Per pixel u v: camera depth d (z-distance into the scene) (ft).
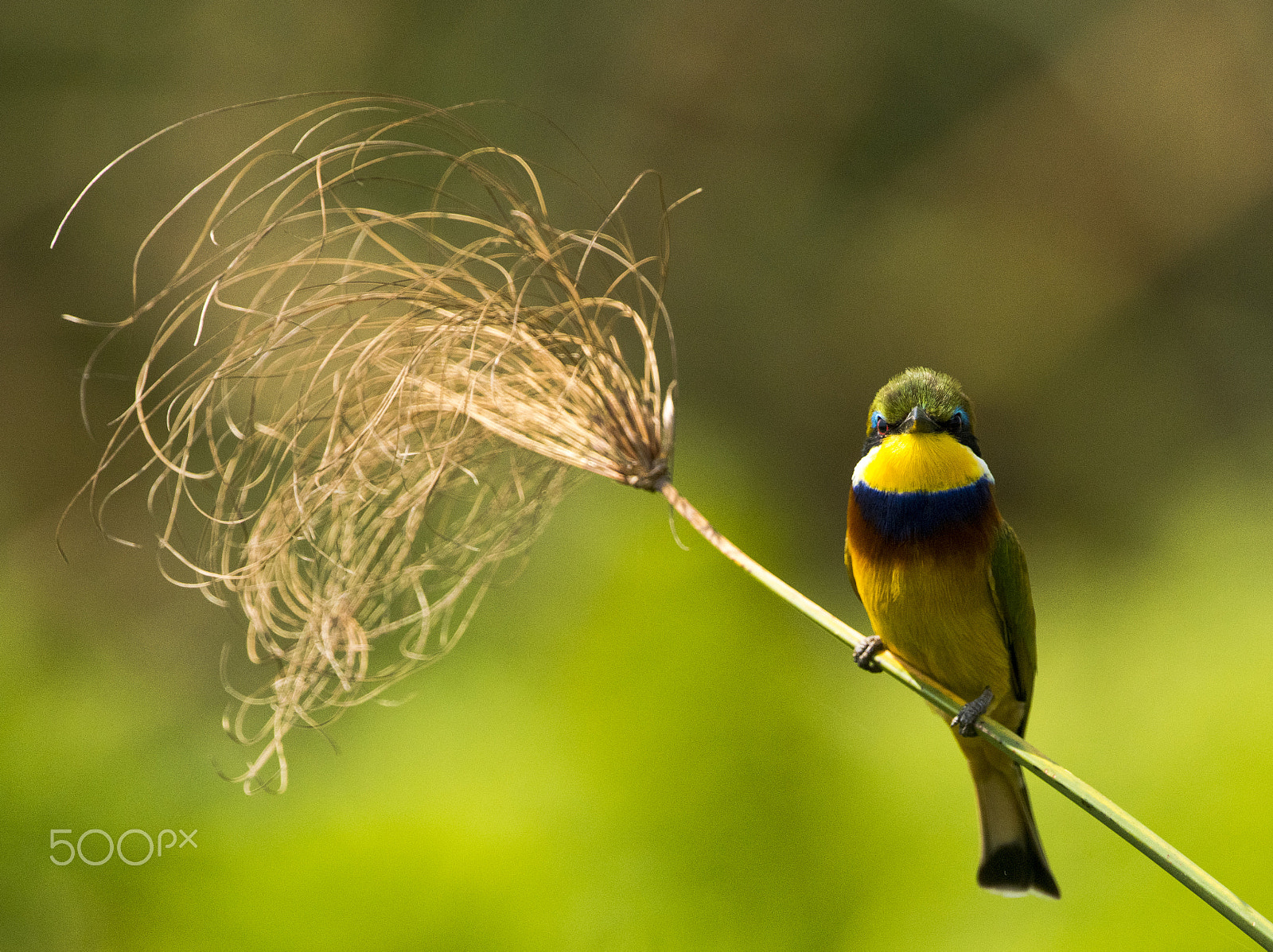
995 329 75.56
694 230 76.43
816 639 41.91
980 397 75.20
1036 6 75.82
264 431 26.11
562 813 32.65
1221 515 47.06
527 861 31.76
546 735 33.63
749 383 74.95
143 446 52.42
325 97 71.97
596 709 33.65
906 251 76.84
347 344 27.12
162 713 39.65
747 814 32.83
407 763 34.63
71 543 50.98
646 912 31.81
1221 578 44.62
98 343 65.98
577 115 76.43
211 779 35.53
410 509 25.82
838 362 76.07
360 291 27.43
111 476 52.24
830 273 76.89
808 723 34.30
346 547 25.85
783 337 75.92
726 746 33.17
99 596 48.29
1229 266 74.38
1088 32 75.61
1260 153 73.87
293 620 27.09
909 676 23.82
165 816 33.83
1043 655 45.52
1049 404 74.54
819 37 77.71
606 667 33.94
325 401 26.78
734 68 77.77
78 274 67.36
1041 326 75.15
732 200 77.10
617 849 32.24
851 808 33.53
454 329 24.73
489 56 75.31
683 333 74.69
